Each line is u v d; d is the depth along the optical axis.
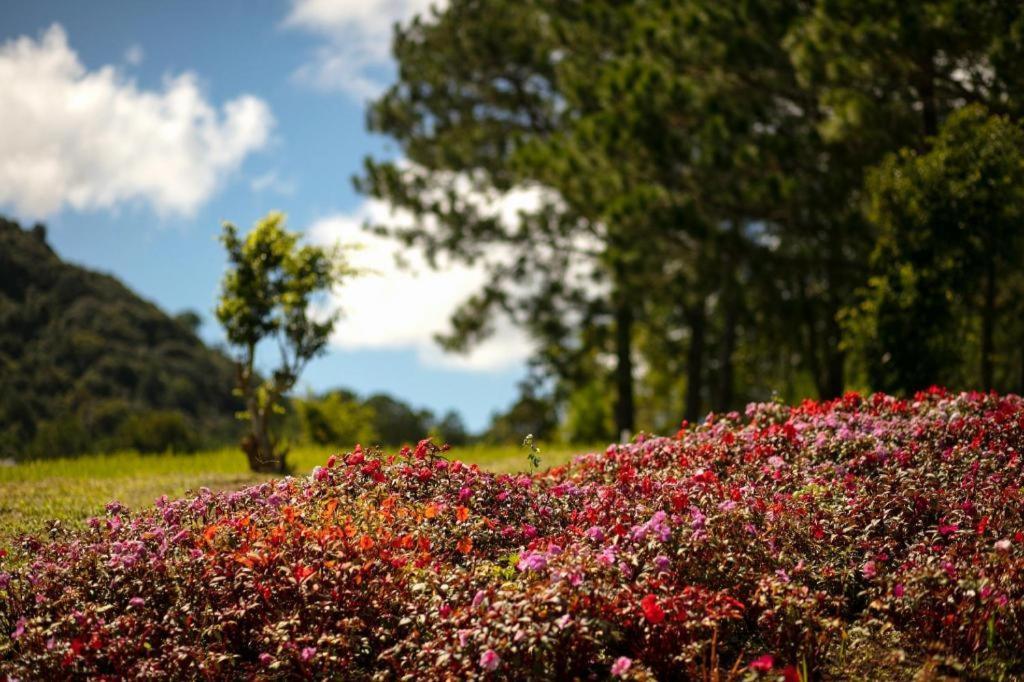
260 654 4.13
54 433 28.95
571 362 25.50
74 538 5.20
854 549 4.96
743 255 16.42
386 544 4.64
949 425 6.74
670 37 15.46
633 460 7.05
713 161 15.33
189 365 60.78
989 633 4.20
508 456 12.53
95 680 3.83
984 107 11.87
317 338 10.80
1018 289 14.42
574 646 3.92
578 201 18.36
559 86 20.52
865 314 12.70
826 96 13.68
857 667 4.16
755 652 4.25
